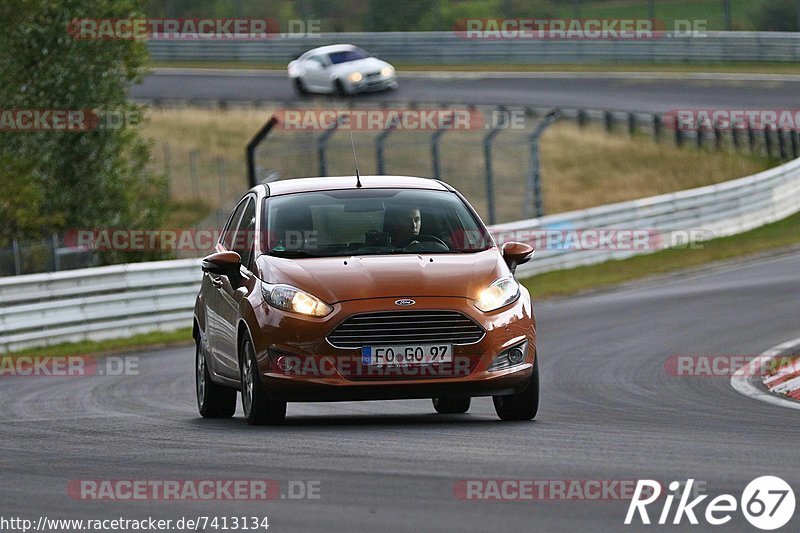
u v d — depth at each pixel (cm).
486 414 3403
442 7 19775
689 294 6938
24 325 6359
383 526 1748
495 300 2903
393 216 3172
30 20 9325
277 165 9162
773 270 7812
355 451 2434
